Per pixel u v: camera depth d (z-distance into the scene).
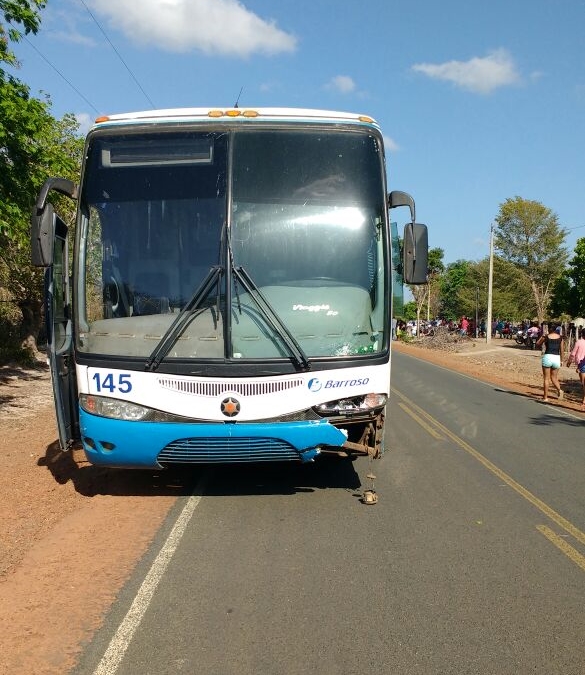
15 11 9.74
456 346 46.09
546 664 3.65
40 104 10.34
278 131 6.04
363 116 6.25
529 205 60.38
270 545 5.44
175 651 3.76
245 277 5.75
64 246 6.61
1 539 5.59
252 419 5.61
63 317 6.56
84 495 6.89
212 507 6.46
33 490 7.04
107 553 5.26
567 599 4.48
